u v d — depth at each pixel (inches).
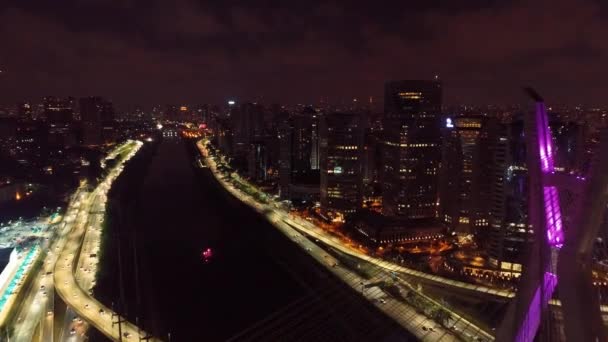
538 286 2348.7
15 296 6633.9
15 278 7219.5
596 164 1563.7
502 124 7677.2
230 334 5772.6
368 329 5757.9
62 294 6678.2
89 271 7687.0
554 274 2277.3
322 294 6904.5
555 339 2207.2
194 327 5935.0
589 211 1552.7
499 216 7342.5
